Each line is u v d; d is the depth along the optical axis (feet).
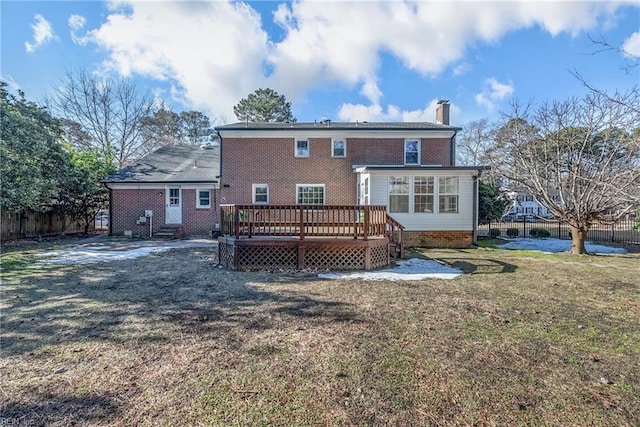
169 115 103.81
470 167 40.45
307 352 11.02
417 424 7.38
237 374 9.54
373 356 10.72
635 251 38.11
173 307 15.90
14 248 37.50
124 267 26.23
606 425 7.36
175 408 7.93
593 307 16.19
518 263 29.17
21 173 39.93
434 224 41.63
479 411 7.85
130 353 10.90
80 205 56.75
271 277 22.86
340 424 7.38
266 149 52.19
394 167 41.14
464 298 17.66
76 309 15.53
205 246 40.11
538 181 36.32
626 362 10.43
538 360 10.52
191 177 54.44
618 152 30.14
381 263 27.99
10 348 11.21
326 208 26.50
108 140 83.76
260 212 27.35
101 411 7.80
